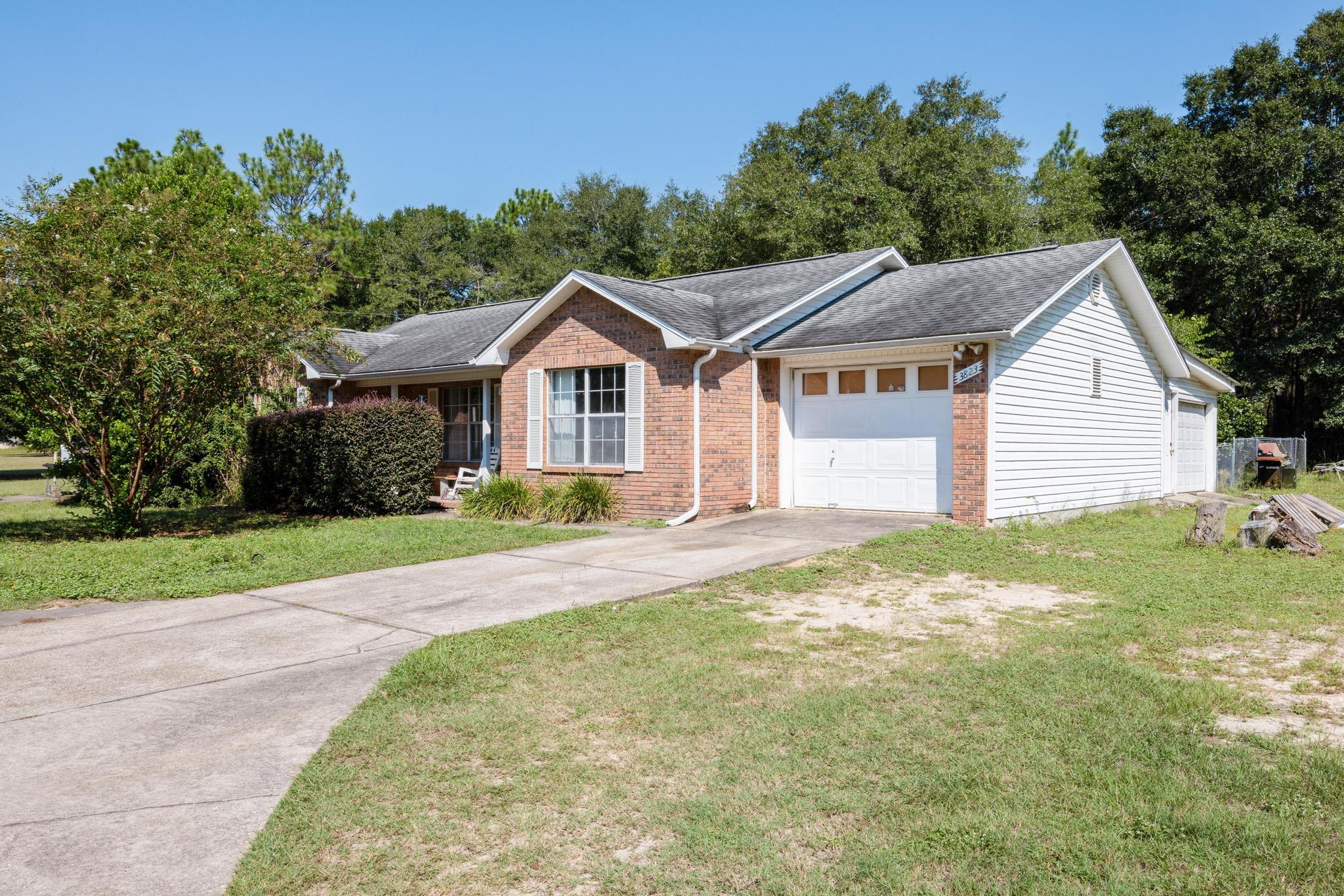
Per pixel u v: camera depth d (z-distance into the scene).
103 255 13.16
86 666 6.37
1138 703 5.33
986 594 8.77
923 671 6.04
